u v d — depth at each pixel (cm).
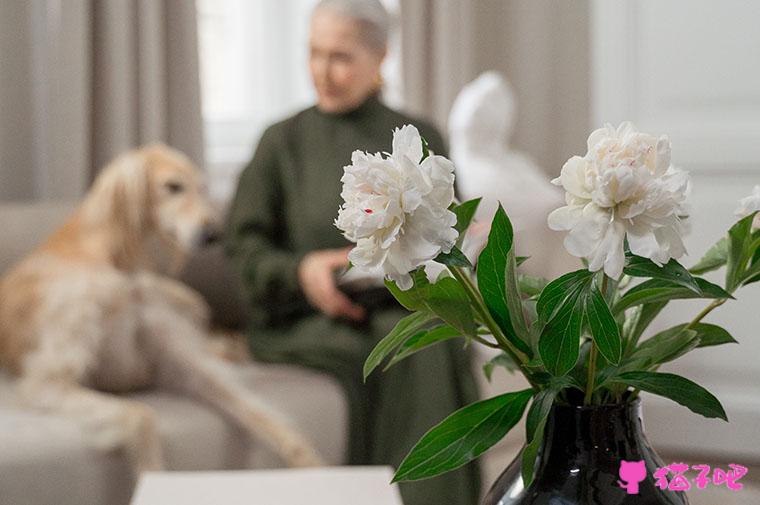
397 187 76
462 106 357
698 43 320
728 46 316
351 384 258
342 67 273
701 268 92
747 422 317
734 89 315
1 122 346
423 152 81
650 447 88
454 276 85
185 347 248
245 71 442
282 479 163
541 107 446
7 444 211
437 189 77
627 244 79
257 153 287
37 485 211
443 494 240
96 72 352
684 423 325
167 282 269
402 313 266
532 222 340
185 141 364
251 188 284
